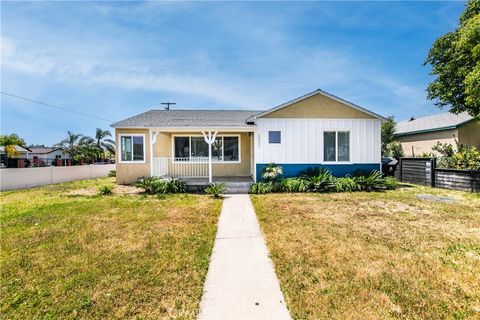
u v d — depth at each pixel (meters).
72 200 9.38
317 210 7.44
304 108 11.84
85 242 4.95
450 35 14.98
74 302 3.02
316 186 10.71
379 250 4.45
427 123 21.25
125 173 13.67
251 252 4.52
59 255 4.33
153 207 8.07
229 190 11.13
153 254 4.37
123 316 2.79
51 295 3.17
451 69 15.00
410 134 21.70
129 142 13.70
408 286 3.30
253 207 8.07
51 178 14.92
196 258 4.22
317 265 3.92
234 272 3.77
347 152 11.98
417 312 2.80
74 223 6.26
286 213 7.13
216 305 2.99
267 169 11.30
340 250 4.46
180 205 8.39
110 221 6.43
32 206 8.33
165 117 14.95
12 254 4.39
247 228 5.91
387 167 14.43
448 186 11.02
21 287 3.35
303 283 3.42
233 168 14.23
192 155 14.21
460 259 4.09
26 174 13.29
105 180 17.17
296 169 11.84
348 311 2.83
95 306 2.96
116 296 3.14
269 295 3.18
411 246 4.63
